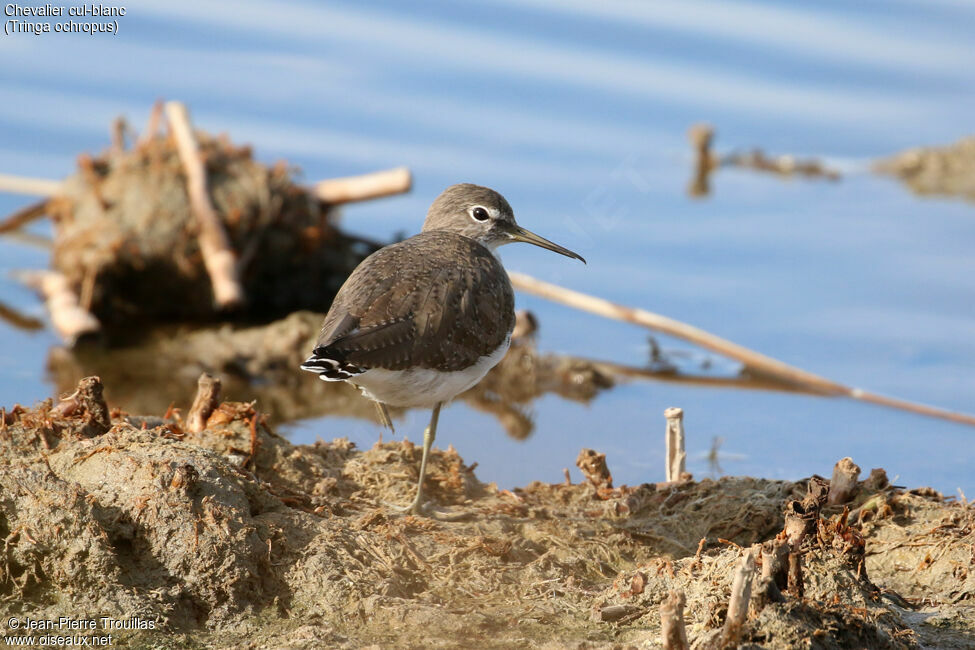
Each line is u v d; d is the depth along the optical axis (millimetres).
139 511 9148
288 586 9203
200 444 10727
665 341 17984
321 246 19484
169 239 18172
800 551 8672
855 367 16672
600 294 18750
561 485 11961
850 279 18969
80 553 8812
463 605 9320
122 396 15273
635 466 13688
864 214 21219
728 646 7918
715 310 18266
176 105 19781
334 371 10102
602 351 17547
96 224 18328
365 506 10773
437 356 10781
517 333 17078
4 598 8672
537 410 15547
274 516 9836
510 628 9008
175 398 15312
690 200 21453
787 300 18484
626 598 9430
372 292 10805
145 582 8906
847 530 9273
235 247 18641
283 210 19047
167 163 19000
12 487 9078
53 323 17688
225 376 16391
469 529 10500
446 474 11594
